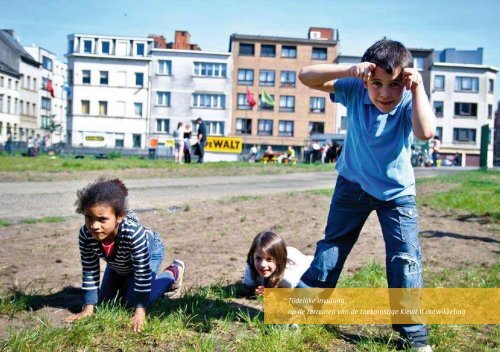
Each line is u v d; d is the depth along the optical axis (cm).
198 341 306
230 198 1140
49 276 469
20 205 962
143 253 351
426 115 285
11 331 314
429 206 1072
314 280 347
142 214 883
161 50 6347
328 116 6644
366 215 340
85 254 358
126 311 351
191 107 6400
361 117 326
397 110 314
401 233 318
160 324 326
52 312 362
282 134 6650
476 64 7138
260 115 6612
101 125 6366
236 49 6569
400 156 317
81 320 327
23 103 7300
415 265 316
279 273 424
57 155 4112
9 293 407
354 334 339
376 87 300
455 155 6475
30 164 2145
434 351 315
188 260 554
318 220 855
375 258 574
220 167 2256
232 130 6600
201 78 6397
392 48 294
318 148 4106
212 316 359
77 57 6334
